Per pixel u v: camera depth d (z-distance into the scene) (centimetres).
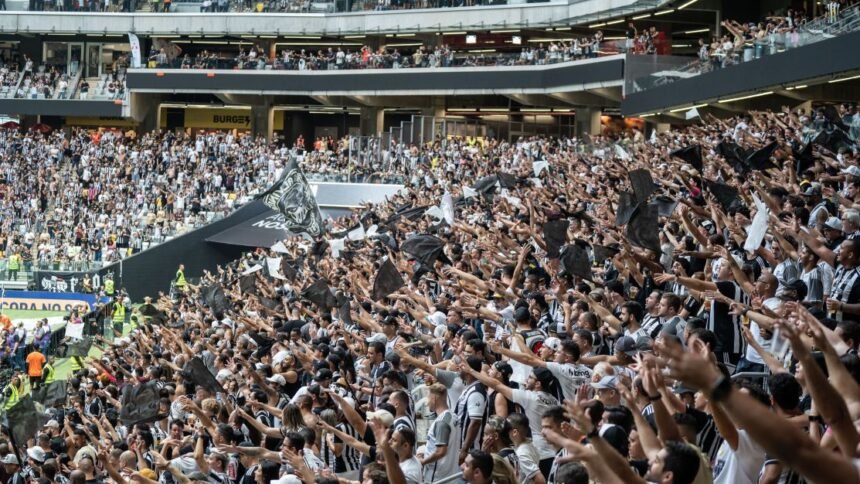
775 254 1459
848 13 2867
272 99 6862
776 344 1045
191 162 5972
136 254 5100
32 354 3178
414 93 6028
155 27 6725
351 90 6238
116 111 6744
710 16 5331
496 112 6531
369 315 1798
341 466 1183
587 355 1160
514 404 1079
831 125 2398
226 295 2995
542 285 1722
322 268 2753
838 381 619
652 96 4506
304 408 1221
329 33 6500
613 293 1378
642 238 1502
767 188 1867
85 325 3878
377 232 3050
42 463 1609
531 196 2580
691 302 1347
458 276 1802
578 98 5694
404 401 1101
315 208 3023
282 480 1016
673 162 2600
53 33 6850
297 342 1784
